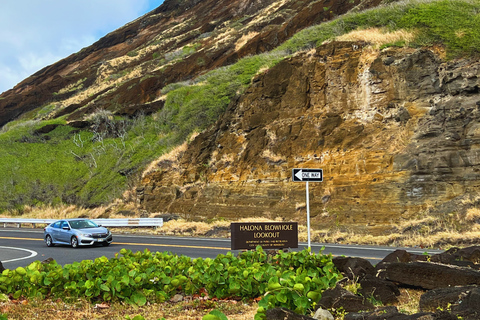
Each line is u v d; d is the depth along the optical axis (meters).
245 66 41.38
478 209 19.47
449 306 5.71
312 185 26.34
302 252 9.16
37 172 45.69
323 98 29.45
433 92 25.70
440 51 26.94
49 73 88.88
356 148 26.22
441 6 30.73
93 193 40.50
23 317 6.67
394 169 23.59
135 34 90.75
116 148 44.69
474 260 8.76
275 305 6.37
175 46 71.50
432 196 21.88
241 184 29.61
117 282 7.48
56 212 39.56
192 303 7.68
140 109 48.34
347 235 21.33
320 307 6.33
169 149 38.56
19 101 73.38
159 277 8.03
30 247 20.23
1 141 50.19
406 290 7.75
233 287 7.80
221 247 18.19
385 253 15.23
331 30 36.53
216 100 38.97
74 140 48.91
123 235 26.47
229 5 79.12
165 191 34.34
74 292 7.83
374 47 29.02
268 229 10.42
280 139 29.55
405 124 25.42
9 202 42.59
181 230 27.20
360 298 6.36
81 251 17.97
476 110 22.86
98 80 71.38
